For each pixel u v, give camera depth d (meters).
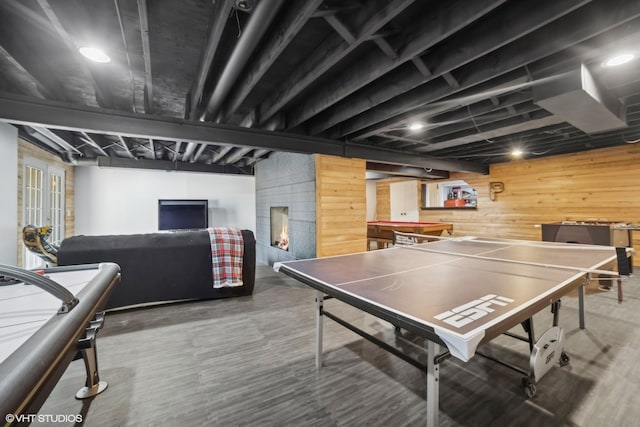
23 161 4.19
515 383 1.89
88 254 3.03
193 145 4.81
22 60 2.12
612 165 5.32
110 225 6.85
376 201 10.52
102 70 2.29
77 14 1.63
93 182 6.71
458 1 1.60
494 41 1.78
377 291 1.49
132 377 1.97
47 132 3.88
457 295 1.40
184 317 3.03
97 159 5.79
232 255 3.58
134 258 3.20
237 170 7.29
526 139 4.71
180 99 3.29
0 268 0.98
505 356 2.22
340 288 1.56
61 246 2.97
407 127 3.59
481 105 3.04
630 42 1.81
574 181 5.77
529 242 3.48
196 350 2.34
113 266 1.87
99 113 2.75
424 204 8.91
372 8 1.60
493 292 1.43
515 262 2.18
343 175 4.63
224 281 3.54
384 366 2.10
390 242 6.50
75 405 1.69
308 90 2.93
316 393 1.80
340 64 2.41
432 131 4.10
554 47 1.81
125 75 2.64
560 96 2.29
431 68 2.17
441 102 2.82
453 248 2.99
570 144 5.16
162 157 6.38
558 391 1.79
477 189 7.37
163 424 1.55
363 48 2.18
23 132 4.06
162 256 3.31
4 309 1.14
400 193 9.48
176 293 3.39
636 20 1.69
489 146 5.21
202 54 2.06
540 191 6.26
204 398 1.76
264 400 1.74
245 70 2.36
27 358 0.73
